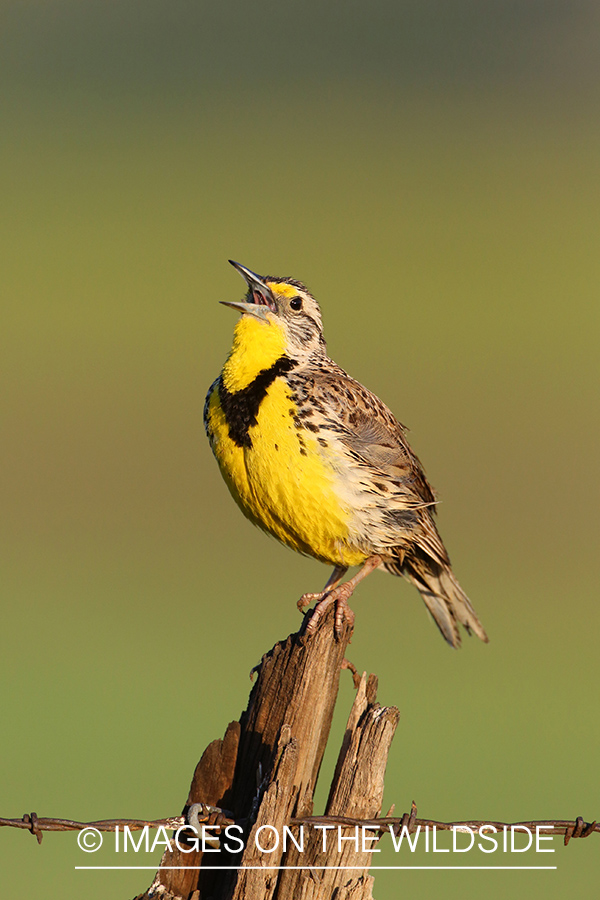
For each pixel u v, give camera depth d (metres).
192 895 3.94
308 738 4.02
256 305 5.27
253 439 5.08
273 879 3.78
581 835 4.05
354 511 5.12
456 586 5.74
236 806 4.00
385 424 5.49
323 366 5.37
